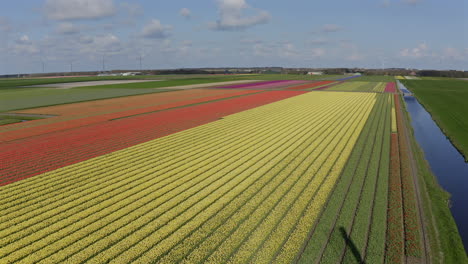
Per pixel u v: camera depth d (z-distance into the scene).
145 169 22.62
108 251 13.03
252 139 30.50
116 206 16.91
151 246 13.38
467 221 16.03
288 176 20.67
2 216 16.17
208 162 23.92
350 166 22.23
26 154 26.30
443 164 25.16
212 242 13.47
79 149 27.67
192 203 17.06
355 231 14.04
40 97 69.44
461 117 44.00
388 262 12.07
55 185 19.97
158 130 34.72
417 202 17.17
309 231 14.16
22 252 13.11
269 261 12.20
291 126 36.28
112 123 38.81
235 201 17.06
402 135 31.70
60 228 14.99
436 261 12.32
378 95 70.62
